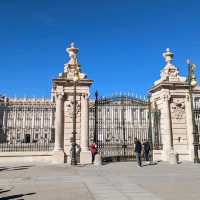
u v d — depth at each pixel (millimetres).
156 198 10164
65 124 24641
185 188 12305
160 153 26312
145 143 25812
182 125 26391
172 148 25625
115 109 29219
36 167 21219
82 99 24906
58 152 23797
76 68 24953
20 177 15852
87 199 10000
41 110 28344
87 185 13031
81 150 24078
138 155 22109
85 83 25078
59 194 10914
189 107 26562
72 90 24984
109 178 15406
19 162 24266
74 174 17172
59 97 24703
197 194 10945
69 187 12516
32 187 12555
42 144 28609
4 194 10977
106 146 29609
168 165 22719
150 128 26859
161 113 26812
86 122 24469
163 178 15477
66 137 24484
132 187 12516
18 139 31125
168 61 27656
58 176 16234
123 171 18828
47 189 12031
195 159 24266
